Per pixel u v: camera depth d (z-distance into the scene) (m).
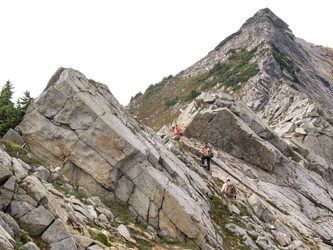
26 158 10.71
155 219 12.03
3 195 7.14
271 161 27.36
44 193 7.51
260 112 64.75
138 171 12.69
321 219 24.12
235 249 12.96
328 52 177.00
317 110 48.59
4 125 15.80
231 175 23.09
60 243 7.00
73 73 14.15
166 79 155.00
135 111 123.94
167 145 20.81
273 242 14.81
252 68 91.62
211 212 15.62
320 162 36.78
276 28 143.38
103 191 12.52
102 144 12.70
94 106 13.43
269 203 21.42
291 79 89.94
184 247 11.15
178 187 13.94
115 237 9.20
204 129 27.95
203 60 152.25
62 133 12.97
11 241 5.97
